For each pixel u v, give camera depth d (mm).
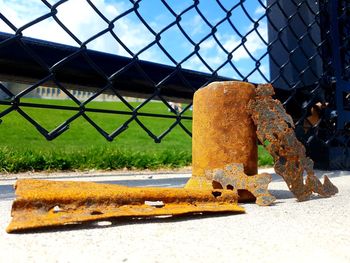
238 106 1521
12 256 754
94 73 2104
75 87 2154
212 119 1517
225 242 869
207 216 1179
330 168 3156
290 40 3260
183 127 2285
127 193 1144
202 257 755
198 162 1550
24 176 3088
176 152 4688
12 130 10938
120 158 3941
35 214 997
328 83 3051
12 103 1675
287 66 3270
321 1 3102
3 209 1299
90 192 1105
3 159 3457
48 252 787
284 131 1529
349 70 3236
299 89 3139
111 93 2293
